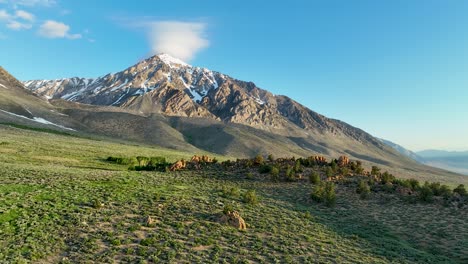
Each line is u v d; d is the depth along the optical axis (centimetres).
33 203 2594
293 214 3194
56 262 1823
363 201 4003
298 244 2444
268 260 2106
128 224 2439
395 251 2561
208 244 2245
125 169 5625
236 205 3234
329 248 2447
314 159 5756
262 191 4053
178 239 2277
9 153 5366
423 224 3312
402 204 3953
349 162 5747
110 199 2936
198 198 3325
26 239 2017
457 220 3444
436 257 2561
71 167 4872
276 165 5166
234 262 1998
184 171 5091
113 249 2020
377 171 5569
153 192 3356
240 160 5753
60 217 2412
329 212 3497
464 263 2497
